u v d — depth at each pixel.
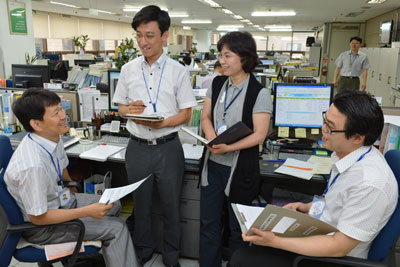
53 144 1.57
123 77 1.97
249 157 1.74
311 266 1.27
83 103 2.74
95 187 2.51
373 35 12.41
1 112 2.60
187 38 21.52
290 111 2.27
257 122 1.72
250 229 1.16
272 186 2.47
